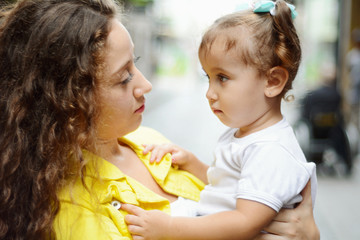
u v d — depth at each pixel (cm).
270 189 142
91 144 142
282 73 154
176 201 166
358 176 653
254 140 153
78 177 141
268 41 152
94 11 144
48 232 134
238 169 156
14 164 134
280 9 155
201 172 191
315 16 855
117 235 137
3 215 133
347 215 492
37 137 136
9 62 138
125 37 149
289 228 150
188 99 1841
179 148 186
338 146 638
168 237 140
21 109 135
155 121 1160
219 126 1108
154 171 169
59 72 135
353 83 785
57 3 140
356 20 838
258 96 155
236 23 155
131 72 153
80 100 136
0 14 147
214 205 159
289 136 156
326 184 613
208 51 158
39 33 135
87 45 137
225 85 157
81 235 133
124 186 150
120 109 149
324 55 837
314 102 632
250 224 141
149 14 2141
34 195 133
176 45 3072
